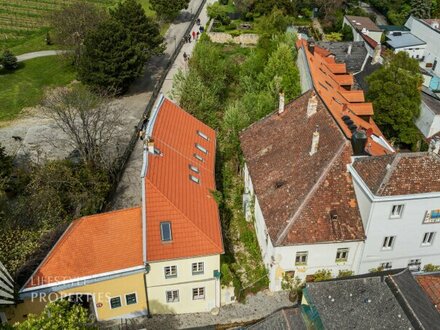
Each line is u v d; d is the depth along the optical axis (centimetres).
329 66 6312
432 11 10862
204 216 3831
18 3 11812
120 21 7569
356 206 3744
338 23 9969
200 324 3672
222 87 6838
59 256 3425
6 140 6184
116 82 6975
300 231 3647
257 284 3956
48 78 8056
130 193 5022
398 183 3444
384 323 2672
